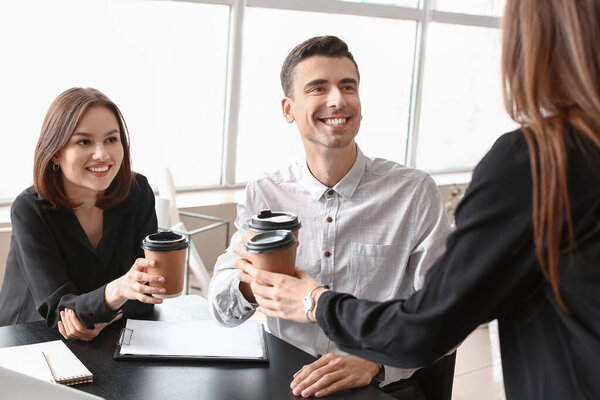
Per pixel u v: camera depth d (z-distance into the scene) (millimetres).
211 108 4656
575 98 875
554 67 897
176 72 4414
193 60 4480
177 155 4559
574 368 908
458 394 3043
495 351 3562
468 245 947
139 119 4297
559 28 883
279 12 4809
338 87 1751
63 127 1774
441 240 1825
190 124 4574
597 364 879
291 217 1446
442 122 6129
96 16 3975
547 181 879
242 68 4715
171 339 1637
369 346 1058
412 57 5777
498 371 3314
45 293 1771
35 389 769
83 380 1419
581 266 878
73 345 1625
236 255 1799
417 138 5949
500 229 928
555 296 909
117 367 1505
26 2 3705
